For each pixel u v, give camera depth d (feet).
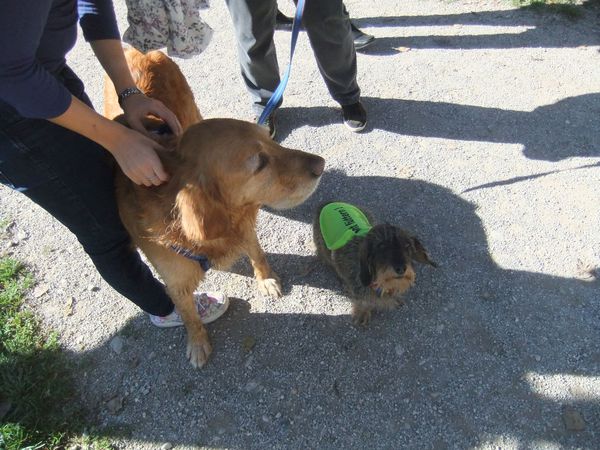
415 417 3.18
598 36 5.85
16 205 4.61
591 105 5.03
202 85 5.70
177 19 3.33
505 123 4.96
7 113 2.07
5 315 3.80
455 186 4.47
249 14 4.08
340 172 4.68
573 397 3.18
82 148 2.41
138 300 3.20
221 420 3.26
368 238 3.30
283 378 3.43
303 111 5.32
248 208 2.73
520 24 6.09
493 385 3.28
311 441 3.14
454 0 6.60
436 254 4.00
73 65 6.09
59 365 3.55
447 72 5.57
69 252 4.23
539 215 4.18
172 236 2.58
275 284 3.86
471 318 3.62
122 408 3.34
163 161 2.46
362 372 3.42
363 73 5.65
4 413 3.28
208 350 3.54
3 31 1.56
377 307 3.62
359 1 6.77
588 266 3.83
